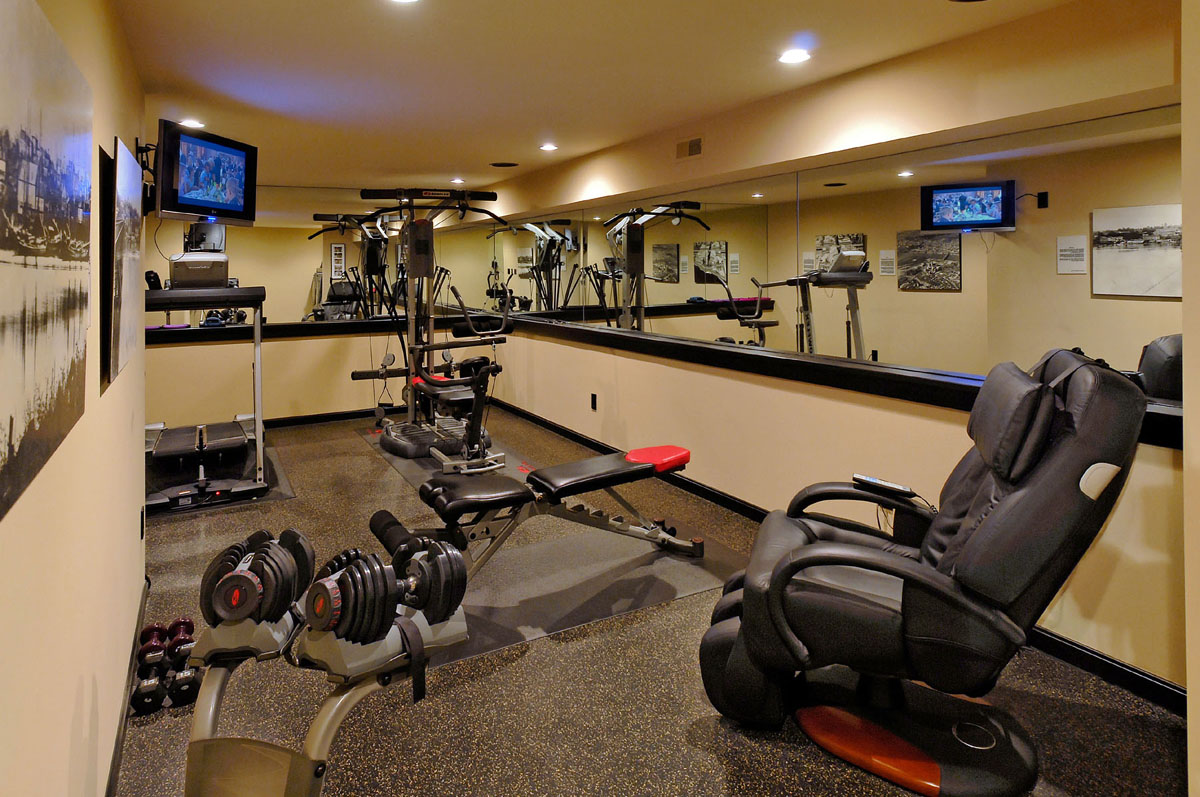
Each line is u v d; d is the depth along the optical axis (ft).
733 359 12.76
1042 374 6.22
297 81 11.46
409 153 17.70
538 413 20.54
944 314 9.99
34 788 3.57
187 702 7.47
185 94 12.24
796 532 7.41
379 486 15.11
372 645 4.67
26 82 3.04
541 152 17.56
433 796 6.05
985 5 8.20
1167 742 6.62
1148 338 7.88
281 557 4.83
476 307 25.08
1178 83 7.31
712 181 14.07
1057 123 8.80
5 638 3.08
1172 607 7.01
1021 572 5.34
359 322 21.63
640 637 8.70
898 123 10.22
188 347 19.43
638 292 16.51
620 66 10.69
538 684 7.72
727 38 9.45
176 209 11.19
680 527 12.39
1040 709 7.13
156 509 13.44
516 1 8.29
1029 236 9.03
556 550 11.44
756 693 6.62
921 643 5.65
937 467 9.39
